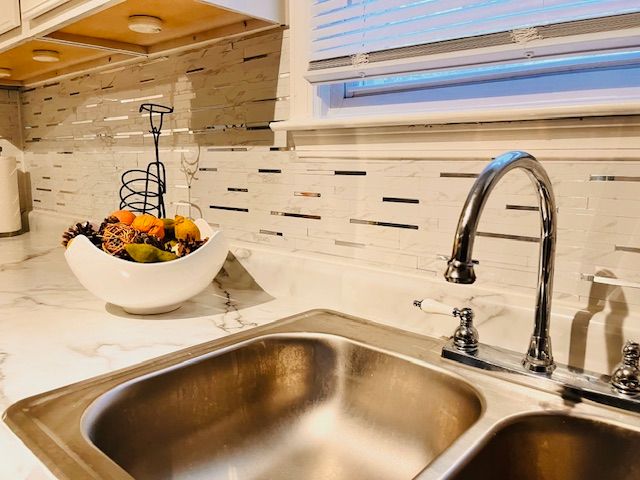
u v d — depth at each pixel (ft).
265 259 3.63
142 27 3.43
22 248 5.40
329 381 2.78
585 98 2.44
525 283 2.54
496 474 1.86
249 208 3.81
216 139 3.97
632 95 2.33
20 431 1.76
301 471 2.48
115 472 1.52
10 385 2.14
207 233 3.59
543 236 2.10
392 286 2.95
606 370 2.24
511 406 2.03
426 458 2.37
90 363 2.39
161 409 2.31
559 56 2.33
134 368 2.32
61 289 3.76
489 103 2.75
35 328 2.88
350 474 2.45
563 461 1.98
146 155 4.70
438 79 2.97
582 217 2.33
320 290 3.32
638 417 1.93
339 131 3.11
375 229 3.10
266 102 3.57
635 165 2.18
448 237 2.79
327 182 3.30
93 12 3.27
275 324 2.94
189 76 4.11
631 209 2.21
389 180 3.00
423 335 2.80
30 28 3.87
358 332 2.83
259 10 3.16
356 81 3.23
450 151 2.69
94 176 5.49
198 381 2.46
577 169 2.33
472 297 2.64
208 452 2.43
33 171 6.66
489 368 2.31
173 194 4.44
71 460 1.58
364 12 2.90
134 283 2.88
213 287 3.82
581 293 2.37
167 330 2.88
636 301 2.23
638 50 2.15
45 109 6.19
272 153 3.59
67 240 3.16
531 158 1.90
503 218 2.58
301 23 3.25
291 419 2.74
